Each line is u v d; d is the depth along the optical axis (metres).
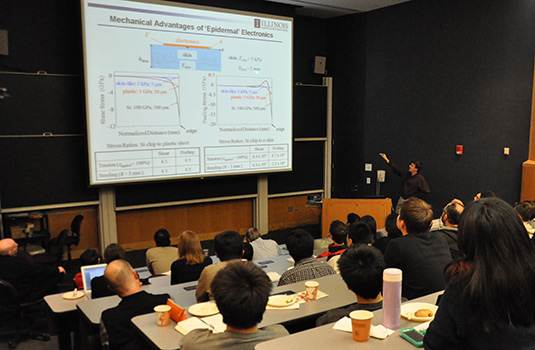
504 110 6.14
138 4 6.06
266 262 3.83
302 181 8.02
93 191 6.18
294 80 8.09
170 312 2.04
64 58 6.13
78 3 5.69
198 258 3.41
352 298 2.33
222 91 6.80
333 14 8.00
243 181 7.38
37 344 3.74
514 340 0.95
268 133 7.31
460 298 1.00
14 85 5.57
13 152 5.64
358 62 7.93
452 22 6.63
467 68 6.52
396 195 7.64
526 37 5.82
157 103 6.32
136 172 6.26
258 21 7.02
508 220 0.98
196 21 6.50
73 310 2.87
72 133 5.99
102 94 5.95
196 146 6.67
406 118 7.36
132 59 6.09
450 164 6.85
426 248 2.31
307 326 2.34
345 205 6.71
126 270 2.29
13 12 5.78
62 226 6.09
